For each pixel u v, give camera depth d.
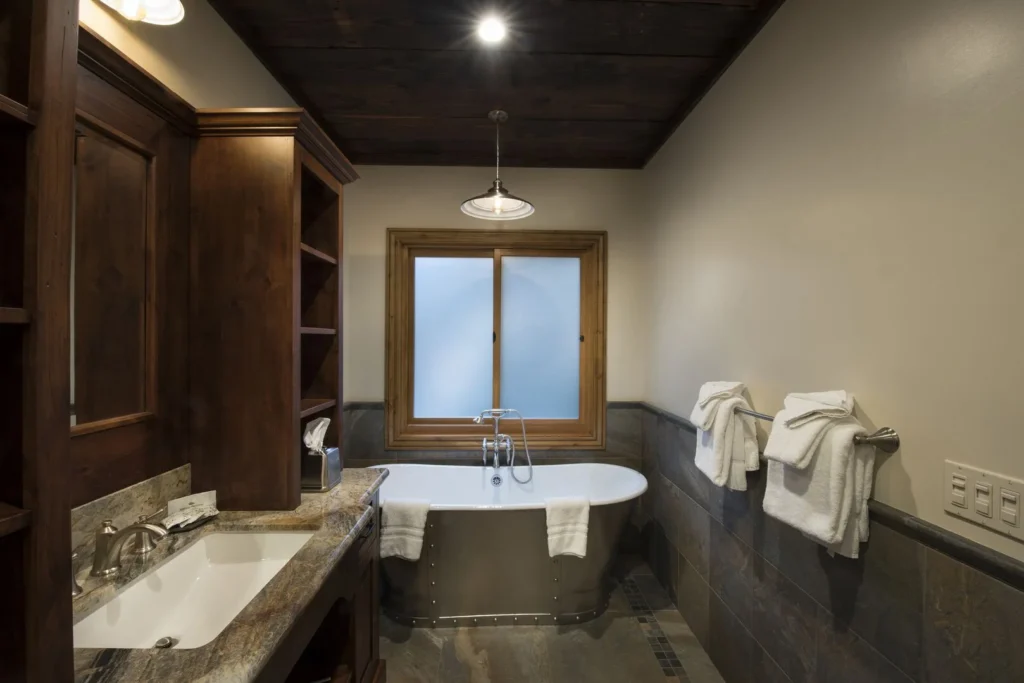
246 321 1.39
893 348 1.01
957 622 0.85
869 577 1.06
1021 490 0.75
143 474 1.21
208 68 1.50
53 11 0.59
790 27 1.39
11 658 0.57
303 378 1.83
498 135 2.44
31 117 0.57
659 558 2.47
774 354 1.47
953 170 0.87
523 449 2.75
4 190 0.58
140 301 1.21
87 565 1.02
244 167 1.38
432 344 2.85
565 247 2.83
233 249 1.38
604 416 2.79
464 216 2.78
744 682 1.62
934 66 0.91
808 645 1.28
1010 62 0.77
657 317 2.60
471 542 2.05
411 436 2.75
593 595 2.12
